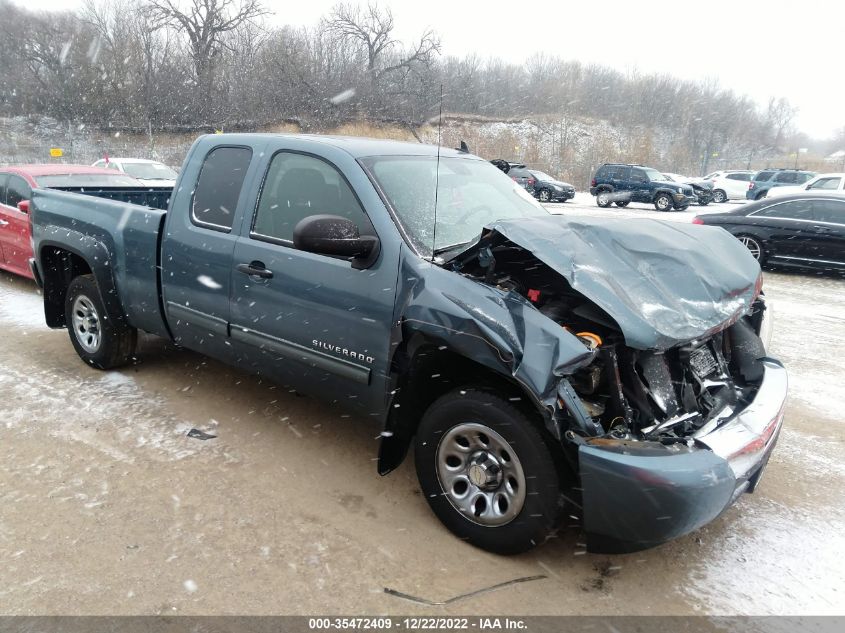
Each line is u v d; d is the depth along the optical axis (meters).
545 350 2.50
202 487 3.38
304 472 3.57
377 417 3.23
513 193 4.12
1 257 7.98
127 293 4.55
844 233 10.20
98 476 3.46
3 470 3.50
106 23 29.78
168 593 2.58
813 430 4.39
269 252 3.55
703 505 2.39
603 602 2.61
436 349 2.89
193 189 4.09
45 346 5.66
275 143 3.76
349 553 2.87
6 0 28.72
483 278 2.97
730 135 50.62
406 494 3.38
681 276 2.88
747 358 3.42
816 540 3.09
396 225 3.14
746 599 2.65
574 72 44.16
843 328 7.19
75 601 2.52
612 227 3.09
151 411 4.31
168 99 29.39
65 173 8.02
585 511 2.50
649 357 2.80
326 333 3.31
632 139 41.69
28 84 29.44
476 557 2.87
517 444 2.66
